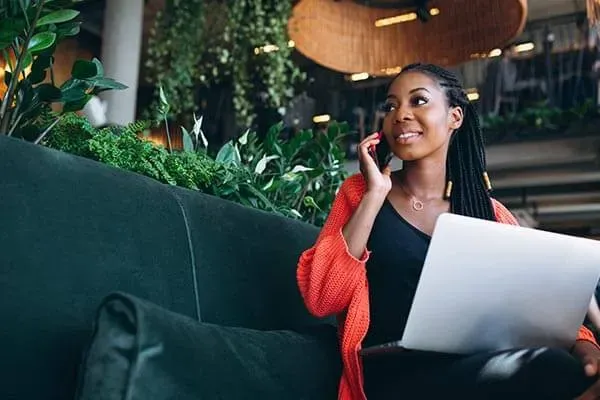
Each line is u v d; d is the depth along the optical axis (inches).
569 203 346.9
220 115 366.0
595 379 36.8
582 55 324.2
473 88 331.0
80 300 40.3
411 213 51.2
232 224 56.9
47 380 37.3
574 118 301.3
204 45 228.8
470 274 40.0
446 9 152.4
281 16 198.7
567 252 41.4
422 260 48.4
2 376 35.5
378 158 54.2
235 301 53.6
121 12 224.1
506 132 312.0
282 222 64.2
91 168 44.7
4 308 36.5
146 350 31.4
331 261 46.7
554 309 42.9
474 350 42.8
